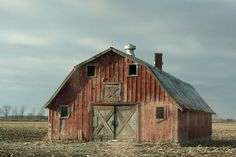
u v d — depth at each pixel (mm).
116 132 39812
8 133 57625
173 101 38438
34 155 26438
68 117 41062
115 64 40438
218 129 93875
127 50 44781
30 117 175875
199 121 48125
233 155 28969
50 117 41438
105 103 40281
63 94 41375
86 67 41094
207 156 28141
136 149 32188
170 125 38406
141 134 39062
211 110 55031
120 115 39844
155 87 39125
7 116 180625
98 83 40656
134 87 39719
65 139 40844
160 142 38406
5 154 26141
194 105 45531
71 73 41031
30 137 50719
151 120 38969
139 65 39750
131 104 39594
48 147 33188
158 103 38906
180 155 28469
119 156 27047
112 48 40250
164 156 27594
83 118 40719
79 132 40656
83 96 40938
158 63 48688
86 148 32531
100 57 40781
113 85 40281
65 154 27625
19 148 31234
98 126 40250
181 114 39656
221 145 41438
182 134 39906
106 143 37688
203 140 50125
